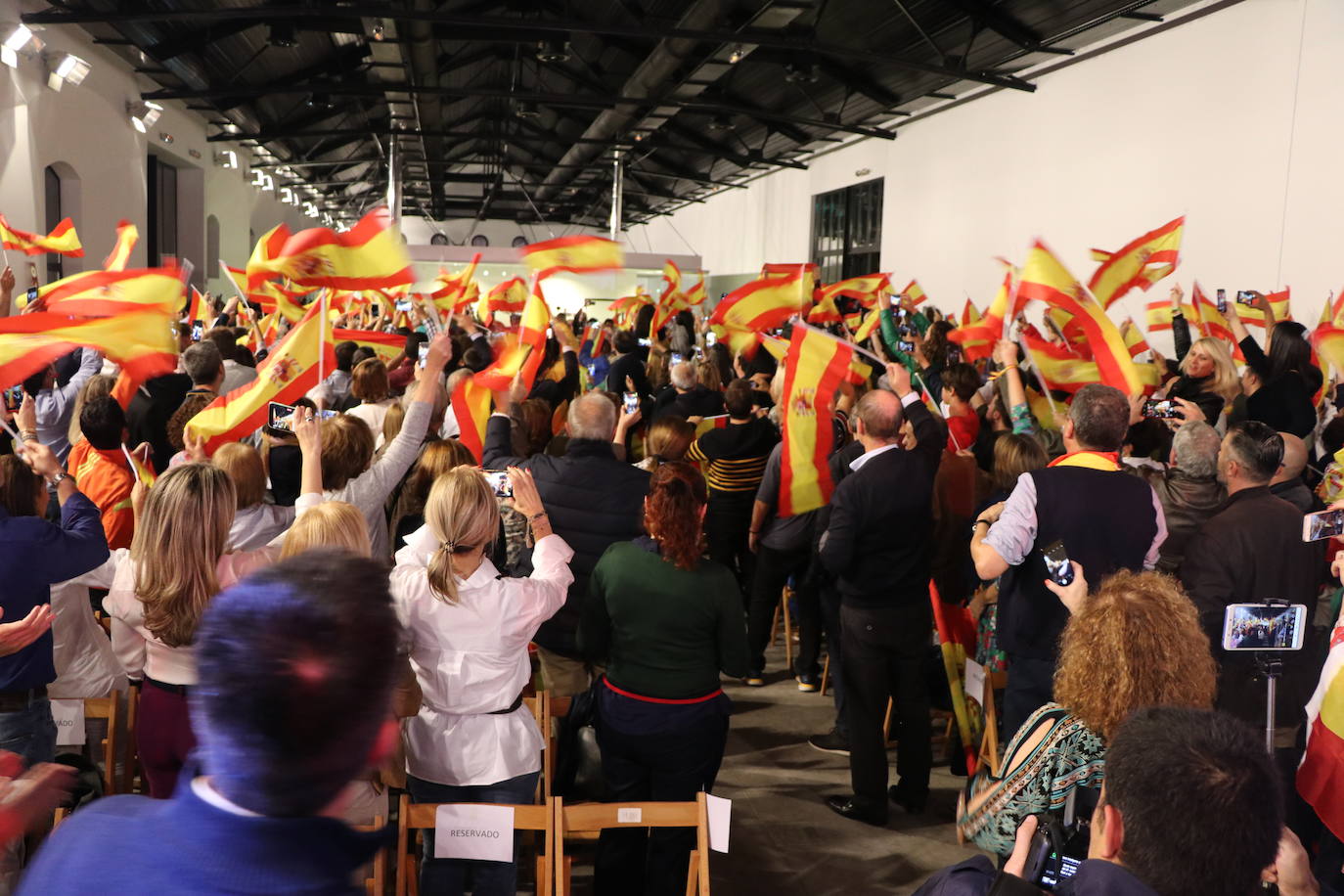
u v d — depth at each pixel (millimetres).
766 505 5020
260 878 856
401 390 5848
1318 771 2318
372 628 909
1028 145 13859
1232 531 2887
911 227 17500
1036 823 1611
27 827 1402
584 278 19031
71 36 13117
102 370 5133
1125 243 11859
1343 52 8977
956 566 4172
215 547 2320
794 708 5129
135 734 3164
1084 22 11555
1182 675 1775
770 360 8844
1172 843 1166
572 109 23484
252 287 5918
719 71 14906
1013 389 4031
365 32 13766
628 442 6070
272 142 23500
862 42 14156
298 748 853
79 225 13578
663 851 2883
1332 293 8977
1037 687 2953
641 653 2840
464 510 2377
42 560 2553
